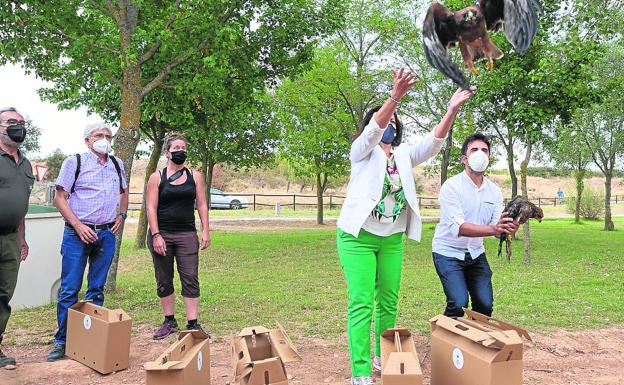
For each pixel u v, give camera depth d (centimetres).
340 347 552
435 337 373
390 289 437
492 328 360
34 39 866
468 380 335
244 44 1127
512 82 1193
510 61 1211
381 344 373
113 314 479
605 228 2445
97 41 902
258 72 1209
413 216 425
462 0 1170
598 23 1093
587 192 3397
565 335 593
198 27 876
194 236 600
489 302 455
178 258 593
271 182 6869
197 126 1520
